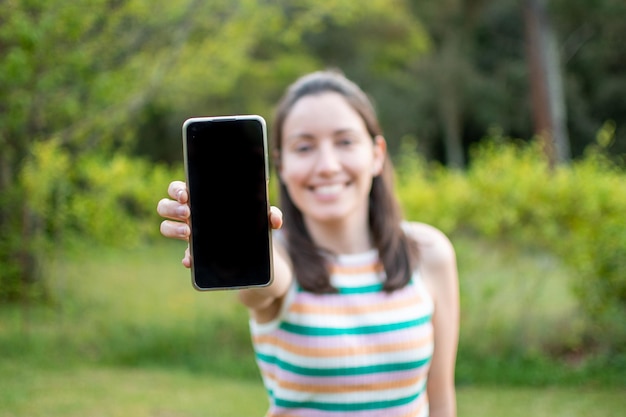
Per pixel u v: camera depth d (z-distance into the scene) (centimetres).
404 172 719
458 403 532
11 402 516
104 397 539
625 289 581
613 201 589
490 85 2425
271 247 158
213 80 941
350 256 196
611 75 2336
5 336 695
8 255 670
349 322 186
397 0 2011
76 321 734
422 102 2456
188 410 511
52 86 683
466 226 629
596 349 616
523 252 618
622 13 2153
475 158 678
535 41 1577
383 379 186
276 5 901
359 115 198
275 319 188
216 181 158
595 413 508
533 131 2480
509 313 625
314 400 185
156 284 939
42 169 641
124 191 690
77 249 680
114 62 784
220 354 661
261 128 158
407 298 191
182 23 830
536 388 569
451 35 2469
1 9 616
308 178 193
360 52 2202
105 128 805
